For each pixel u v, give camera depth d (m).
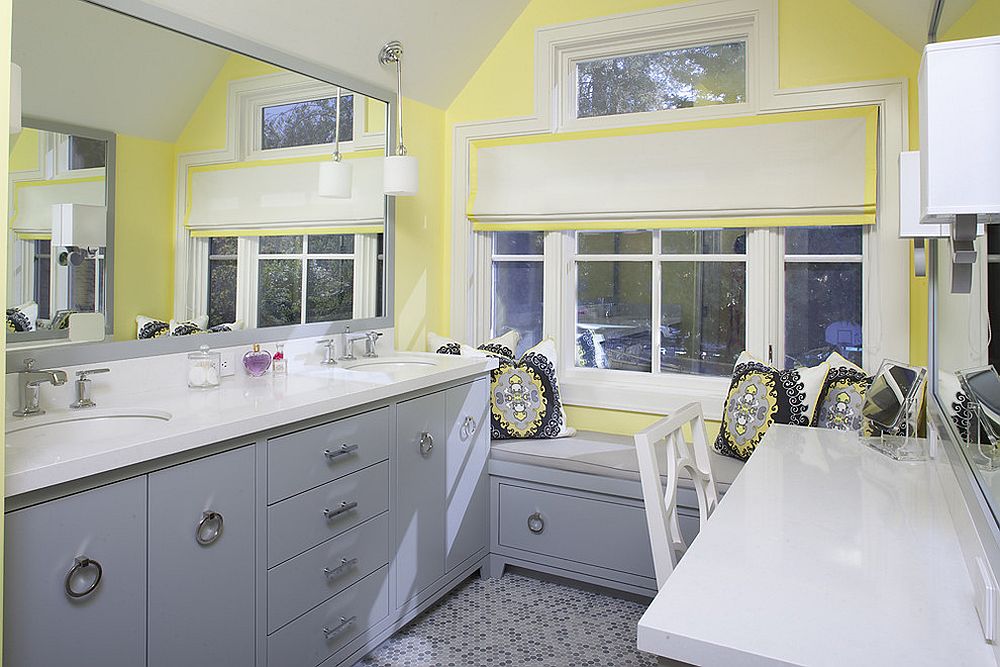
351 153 3.00
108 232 2.07
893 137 2.73
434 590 2.74
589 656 2.46
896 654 0.94
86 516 1.51
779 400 2.72
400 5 2.84
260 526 1.94
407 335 3.39
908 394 2.01
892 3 2.39
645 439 1.54
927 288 2.47
